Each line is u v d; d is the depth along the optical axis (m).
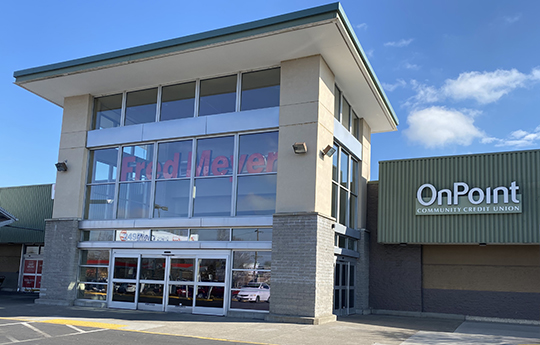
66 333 10.75
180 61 16.28
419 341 11.02
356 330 12.66
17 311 15.04
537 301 16.83
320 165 15.16
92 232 18.22
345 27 14.16
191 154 17.05
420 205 17.52
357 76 17.06
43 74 17.92
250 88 16.69
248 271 15.41
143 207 17.45
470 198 16.80
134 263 17.20
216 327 12.39
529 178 16.22
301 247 14.47
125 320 13.40
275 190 15.54
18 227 25.20
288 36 14.46
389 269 18.94
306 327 12.94
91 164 18.89
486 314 17.39
